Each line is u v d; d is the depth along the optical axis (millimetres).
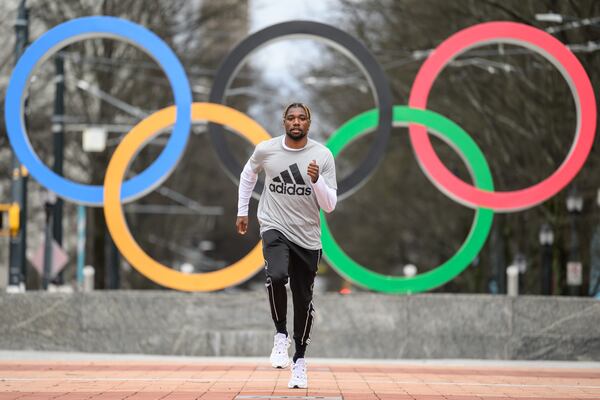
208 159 81438
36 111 58844
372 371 22812
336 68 63812
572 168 29328
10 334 28641
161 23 52875
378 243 90000
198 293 28656
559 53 29641
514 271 34406
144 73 57375
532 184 52344
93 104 59219
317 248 16984
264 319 28125
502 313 27938
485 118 50625
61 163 46500
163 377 20047
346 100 69125
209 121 29781
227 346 28031
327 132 75188
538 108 47406
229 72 29875
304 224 16844
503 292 59000
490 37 29812
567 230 51062
